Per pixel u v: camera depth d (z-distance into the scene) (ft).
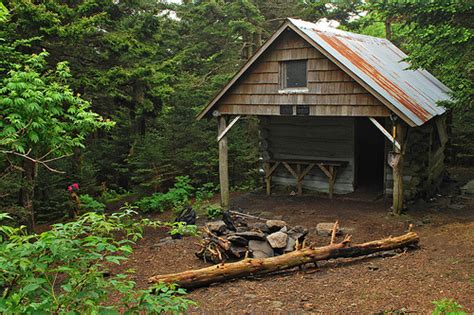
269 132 53.88
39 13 35.53
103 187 60.64
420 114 38.32
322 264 28.35
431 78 55.16
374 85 38.04
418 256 28.32
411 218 38.81
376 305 21.06
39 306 9.66
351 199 47.29
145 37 51.85
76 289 10.71
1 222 34.86
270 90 44.29
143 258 32.19
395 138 38.47
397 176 39.19
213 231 31.65
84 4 40.09
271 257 27.71
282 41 43.06
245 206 47.65
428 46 31.99
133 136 67.72
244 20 71.56
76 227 11.43
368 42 52.54
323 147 50.60
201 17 74.28
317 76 41.50
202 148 62.85
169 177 59.72
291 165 52.11
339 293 22.99
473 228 33.99
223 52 77.66
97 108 58.39
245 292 23.90
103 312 10.25
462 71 34.19
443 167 53.42
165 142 61.26
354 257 29.04
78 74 42.93
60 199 50.24
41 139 23.90
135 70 44.98
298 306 21.63
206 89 68.95
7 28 34.65
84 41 44.52
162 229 41.78
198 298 23.44
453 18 29.22
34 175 39.81
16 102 21.34
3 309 9.45
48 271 10.56
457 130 64.34
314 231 36.83
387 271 25.85
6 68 32.99
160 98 54.95
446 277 23.99
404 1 28.96
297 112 42.86
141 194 59.41
